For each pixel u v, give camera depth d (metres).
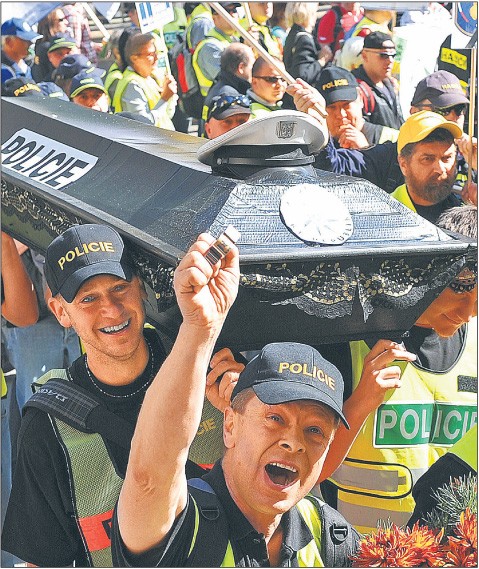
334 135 5.86
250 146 3.20
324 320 3.06
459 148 5.86
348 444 3.33
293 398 2.46
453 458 3.36
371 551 2.78
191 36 7.91
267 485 2.52
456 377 3.79
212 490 2.58
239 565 2.49
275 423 2.51
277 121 3.19
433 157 4.36
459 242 3.21
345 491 3.77
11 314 4.67
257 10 8.20
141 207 3.41
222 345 3.04
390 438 3.72
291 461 2.51
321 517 2.76
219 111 5.51
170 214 3.22
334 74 5.84
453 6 6.03
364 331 3.18
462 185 5.82
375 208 3.20
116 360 3.07
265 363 2.56
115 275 2.99
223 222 3.00
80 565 3.11
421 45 7.11
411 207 4.46
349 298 3.06
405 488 3.73
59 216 3.82
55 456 3.00
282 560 2.63
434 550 2.83
